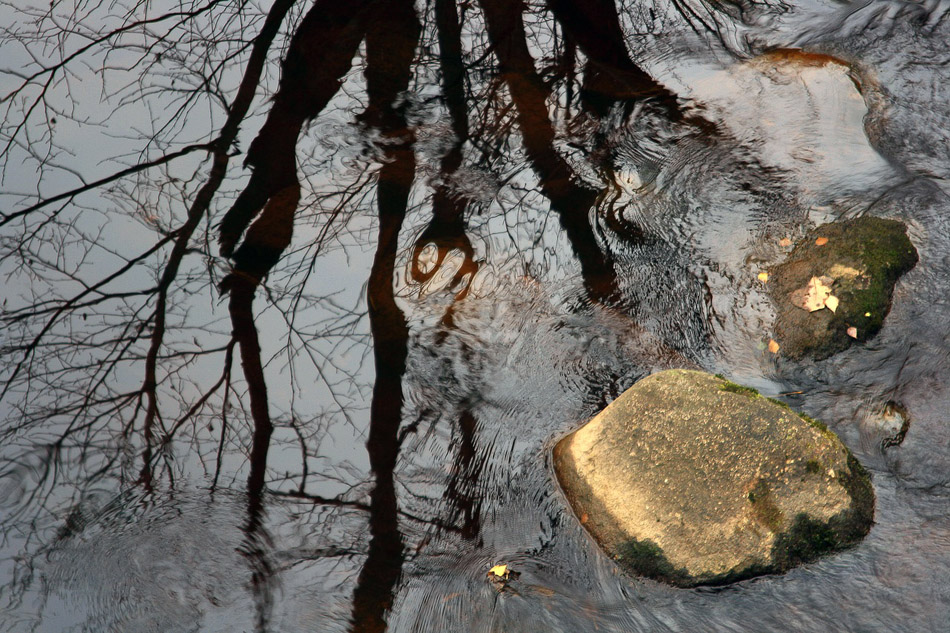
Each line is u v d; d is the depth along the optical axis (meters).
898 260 4.92
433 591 3.86
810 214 5.65
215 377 5.28
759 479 3.70
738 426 3.79
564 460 4.24
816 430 3.80
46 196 6.73
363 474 4.56
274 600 3.93
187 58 8.38
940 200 5.52
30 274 6.07
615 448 4.00
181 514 4.41
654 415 3.96
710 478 3.74
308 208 6.43
